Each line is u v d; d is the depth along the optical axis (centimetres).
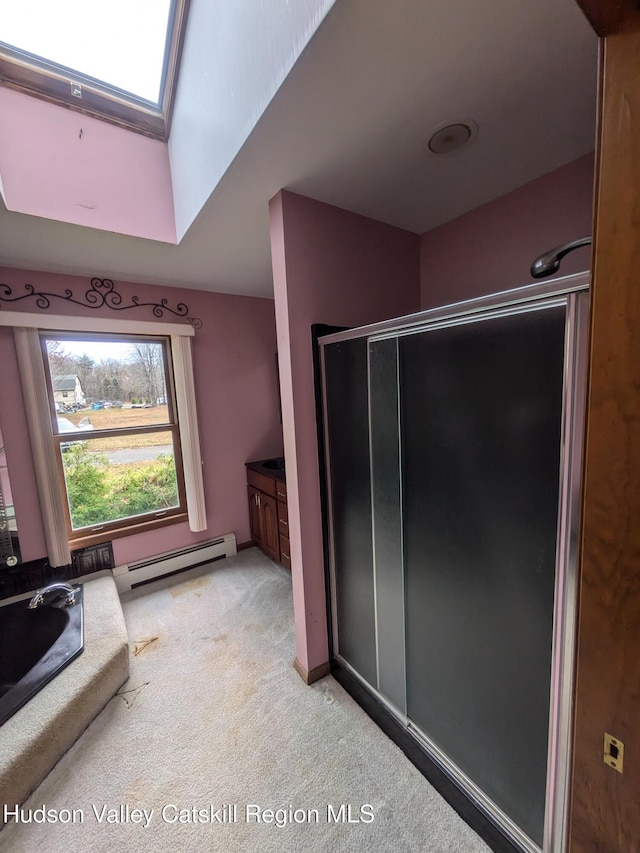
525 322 83
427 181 140
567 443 77
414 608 125
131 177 170
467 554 104
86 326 226
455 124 109
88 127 157
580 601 58
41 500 220
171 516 276
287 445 161
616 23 44
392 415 124
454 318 99
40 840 110
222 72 119
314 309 154
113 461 253
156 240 179
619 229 47
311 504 162
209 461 288
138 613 224
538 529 85
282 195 142
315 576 166
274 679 170
